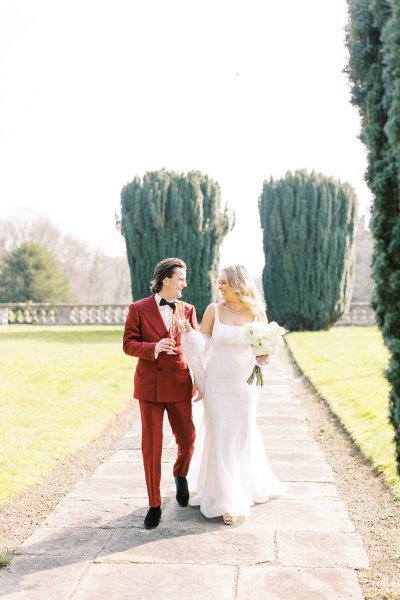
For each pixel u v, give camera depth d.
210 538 3.81
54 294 43.62
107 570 3.37
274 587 3.16
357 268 45.91
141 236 21.09
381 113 3.26
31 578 3.29
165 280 4.16
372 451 5.81
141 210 20.80
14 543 3.82
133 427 7.51
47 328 25.80
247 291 4.20
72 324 28.44
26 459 5.75
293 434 6.88
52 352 14.99
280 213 21.67
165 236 20.97
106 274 51.22
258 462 4.52
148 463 4.05
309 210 21.38
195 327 4.32
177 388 4.10
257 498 4.50
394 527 4.05
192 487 4.67
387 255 3.20
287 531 3.93
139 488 4.91
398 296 3.14
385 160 3.21
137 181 21.02
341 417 7.48
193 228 21.03
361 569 3.38
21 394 9.20
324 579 3.24
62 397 9.04
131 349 4.05
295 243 21.41
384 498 4.65
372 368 11.38
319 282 21.55
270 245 21.98
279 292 22.00
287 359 14.48
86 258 51.56
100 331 23.45
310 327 22.22
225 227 21.59
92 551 3.63
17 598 3.06
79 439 6.65
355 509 4.43
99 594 3.10
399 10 2.95
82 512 4.33
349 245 21.91
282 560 3.48
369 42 3.39
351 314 26.61
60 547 3.70
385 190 3.19
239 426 4.22
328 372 11.21
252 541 3.76
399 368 3.25
